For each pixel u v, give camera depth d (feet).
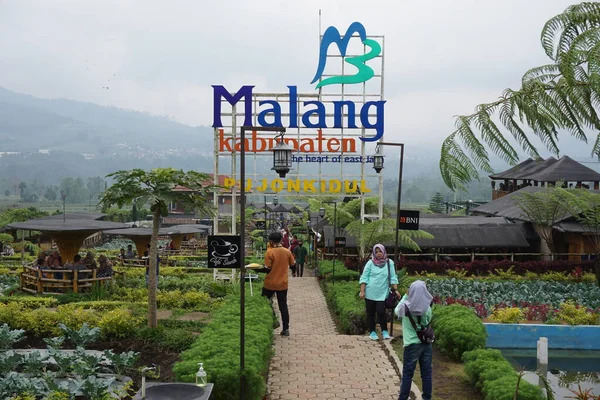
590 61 11.93
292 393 30.48
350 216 99.40
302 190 86.63
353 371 34.22
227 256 31.14
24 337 37.06
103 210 40.55
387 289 41.50
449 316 39.63
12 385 26.76
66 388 26.66
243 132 30.25
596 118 13.76
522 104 13.88
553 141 14.07
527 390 26.84
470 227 105.50
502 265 97.91
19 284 72.95
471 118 14.15
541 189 114.62
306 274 110.42
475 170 13.85
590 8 13.16
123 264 97.25
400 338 41.68
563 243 106.22
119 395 26.30
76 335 36.01
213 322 38.88
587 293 76.13
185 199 40.45
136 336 40.24
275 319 49.57
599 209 91.56
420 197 555.69
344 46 86.43
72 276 66.54
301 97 85.66
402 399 27.61
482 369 31.22
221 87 83.35
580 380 39.11
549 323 51.78
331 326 56.80
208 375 27.14
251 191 84.53
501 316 50.57
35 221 71.41
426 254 100.89
